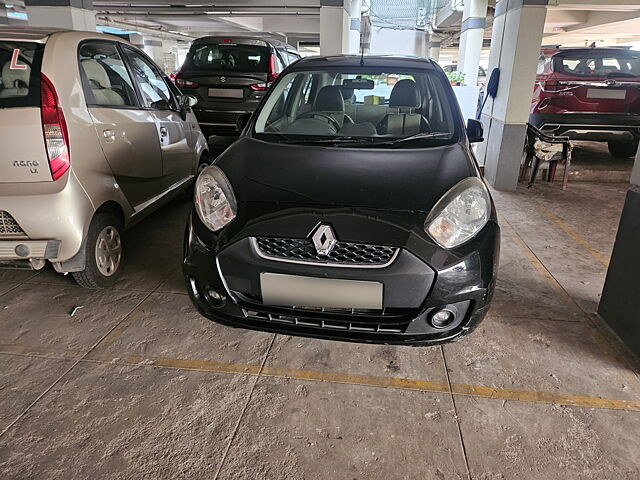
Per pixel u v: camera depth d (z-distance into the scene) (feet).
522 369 7.47
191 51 21.65
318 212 6.60
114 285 9.83
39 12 19.85
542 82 20.15
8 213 7.70
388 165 7.70
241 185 7.29
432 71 10.25
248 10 61.82
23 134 7.60
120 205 9.60
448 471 5.61
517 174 18.28
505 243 12.81
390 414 6.49
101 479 5.40
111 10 59.00
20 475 5.41
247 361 7.55
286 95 10.62
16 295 9.34
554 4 16.94
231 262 6.68
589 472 5.61
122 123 9.70
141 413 6.40
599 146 27.48
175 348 7.82
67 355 7.55
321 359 7.64
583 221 14.84
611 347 8.05
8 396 6.63
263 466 5.63
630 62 21.47
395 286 6.33
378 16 59.93
